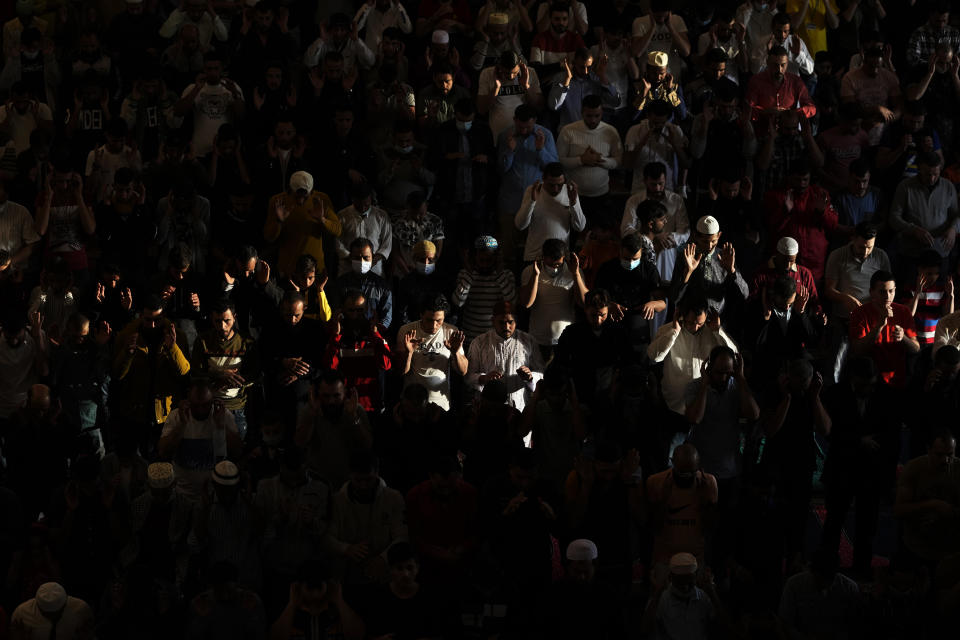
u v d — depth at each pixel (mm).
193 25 30172
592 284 26109
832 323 26641
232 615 19391
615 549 20797
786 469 22078
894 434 22375
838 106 30344
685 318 23703
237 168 27984
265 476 21672
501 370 24266
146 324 23672
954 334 24703
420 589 20547
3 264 25406
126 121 29234
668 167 28188
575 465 20906
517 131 27828
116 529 20984
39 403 22531
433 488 20641
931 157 27516
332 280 26578
